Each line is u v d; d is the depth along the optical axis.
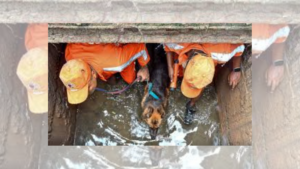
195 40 2.44
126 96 3.86
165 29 2.30
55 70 3.06
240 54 2.90
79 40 2.38
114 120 3.83
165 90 3.40
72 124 3.64
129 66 3.27
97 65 2.83
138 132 3.79
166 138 3.80
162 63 3.40
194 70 2.67
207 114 3.98
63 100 3.33
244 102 3.17
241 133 3.34
